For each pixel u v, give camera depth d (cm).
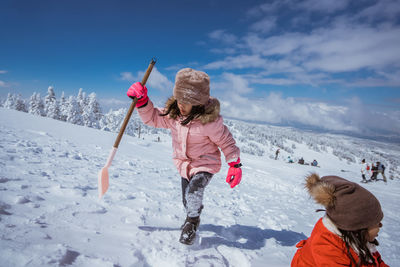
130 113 192
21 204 195
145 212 243
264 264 189
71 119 4022
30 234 149
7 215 170
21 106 4994
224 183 629
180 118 207
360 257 125
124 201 270
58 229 166
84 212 207
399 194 1102
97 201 245
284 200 548
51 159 430
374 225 124
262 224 314
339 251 127
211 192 474
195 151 211
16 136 623
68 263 127
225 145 212
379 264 137
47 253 129
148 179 448
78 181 309
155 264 156
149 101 210
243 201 447
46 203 209
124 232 187
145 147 1216
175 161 224
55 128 1009
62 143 680
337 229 130
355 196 122
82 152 603
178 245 183
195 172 210
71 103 4047
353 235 125
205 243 202
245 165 1284
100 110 4525
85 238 162
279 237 275
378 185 1498
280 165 1675
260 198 520
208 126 201
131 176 444
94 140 941
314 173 143
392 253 292
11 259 118
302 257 143
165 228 214
